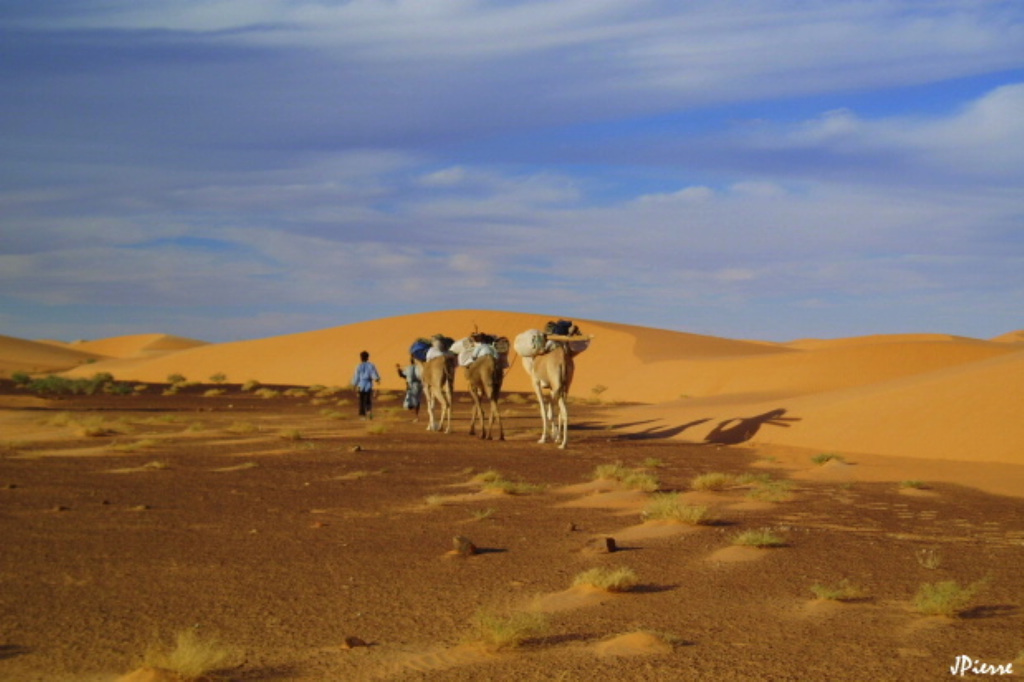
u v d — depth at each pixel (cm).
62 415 3344
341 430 3247
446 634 809
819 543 1243
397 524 1380
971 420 2553
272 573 1041
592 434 3262
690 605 907
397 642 785
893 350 6600
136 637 792
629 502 1620
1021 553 1188
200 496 1616
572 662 725
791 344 17388
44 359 17275
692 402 4681
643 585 992
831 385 6075
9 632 803
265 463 2155
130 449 2370
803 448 2761
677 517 1392
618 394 7494
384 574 1042
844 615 870
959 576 1042
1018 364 2872
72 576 1009
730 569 1073
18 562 1070
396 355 10525
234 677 691
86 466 2042
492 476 1878
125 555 1120
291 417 4019
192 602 911
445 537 1276
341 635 805
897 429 2670
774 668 708
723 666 712
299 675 698
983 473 2134
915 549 1209
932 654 745
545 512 1519
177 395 6412
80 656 739
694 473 2125
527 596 947
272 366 11206
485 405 5547
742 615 870
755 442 2952
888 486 1930
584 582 970
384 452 2475
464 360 3053
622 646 761
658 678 685
